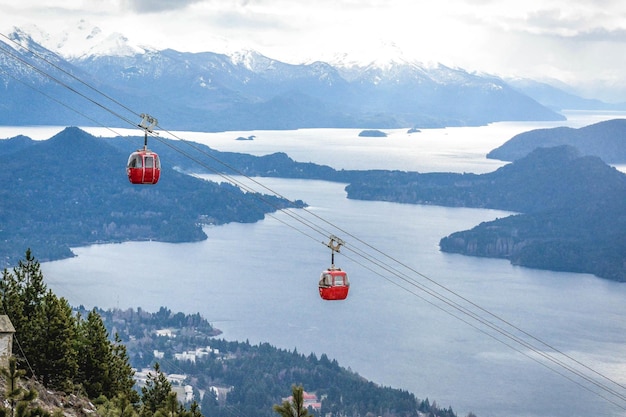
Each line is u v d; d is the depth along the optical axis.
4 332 79.88
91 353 99.31
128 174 71.81
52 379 89.06
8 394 61.56
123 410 85.69
